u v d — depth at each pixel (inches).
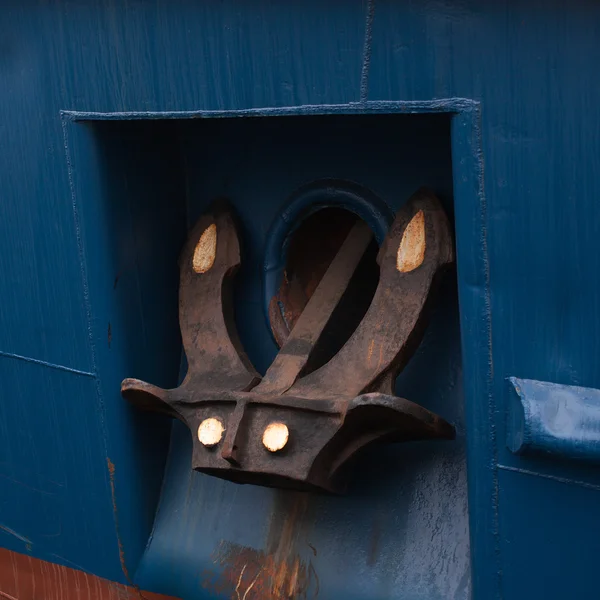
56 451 90.8
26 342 89.0
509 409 64.1
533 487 64.6
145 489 87.9
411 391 78.8
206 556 85.4
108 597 92.1
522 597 67.2
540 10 57.5
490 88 60.1
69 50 77.3
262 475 73.1
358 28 63.4
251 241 86.1
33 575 98.0
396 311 73.0
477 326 64.1
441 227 73.1
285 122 82.6
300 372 75.4
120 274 83.4
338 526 80.1
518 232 61.4
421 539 76.7
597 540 63.2
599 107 57.2
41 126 81.4
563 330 61.4
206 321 82.5
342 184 80.8
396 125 77.5
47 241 84.3
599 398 60.6
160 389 79.2
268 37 67.2
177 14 70.7
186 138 88.3
